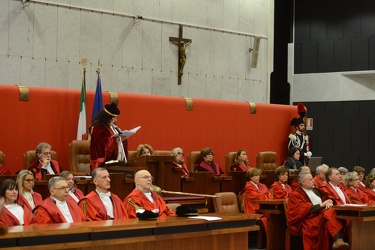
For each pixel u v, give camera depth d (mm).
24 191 8508
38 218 7672
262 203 11305
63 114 12703
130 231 6371
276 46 22328
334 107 21516
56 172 10953
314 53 21812
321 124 21719
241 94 19453
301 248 11344
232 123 15773
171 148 14445
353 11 21109
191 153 13602
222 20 19000
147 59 17078
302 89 22031
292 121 16812
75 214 7945
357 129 21203
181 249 6898
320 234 10531
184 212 7410
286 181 12875
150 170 10469
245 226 7461
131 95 13750
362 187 13125
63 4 15414
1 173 10555
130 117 13680
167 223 6652
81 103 12750
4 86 11945
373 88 21141
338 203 11484
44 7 15086
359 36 20984
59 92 12664
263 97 20078
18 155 12055
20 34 14672
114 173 9945
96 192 8352
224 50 19031
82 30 15773
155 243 6656
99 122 10773
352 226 10125
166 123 14352
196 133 14984
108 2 16297
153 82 17203
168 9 17609
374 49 20719
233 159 14219
